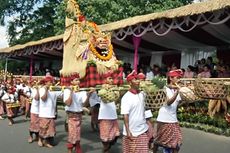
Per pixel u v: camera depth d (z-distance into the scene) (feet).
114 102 20.08
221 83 16.93
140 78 16.14
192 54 41.55
